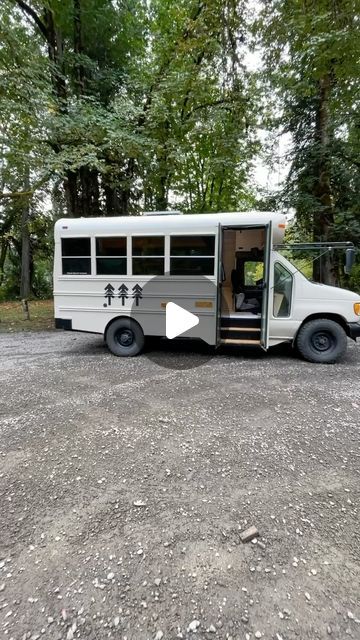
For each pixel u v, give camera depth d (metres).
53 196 14.45
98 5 11.25
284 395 4.39
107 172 10.16
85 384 4.88
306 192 11.02
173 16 11.11
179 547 2.00
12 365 5.94
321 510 2.31
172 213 6.32
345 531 2.12
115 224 6.27
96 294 6.52
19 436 3.38
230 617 1.58
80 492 2.53
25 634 1.51
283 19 6.37
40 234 20.31
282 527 2.16
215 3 7.06
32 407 4.07
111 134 8.74
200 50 9.49
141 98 11.23
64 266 6.62
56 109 8.92
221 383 4.87
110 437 3.35
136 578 1.80
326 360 5.88
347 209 10.70
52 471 2.79
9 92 8.18
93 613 1.61
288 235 11.69
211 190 15.87
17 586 1.76
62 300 6.71
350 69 7.09
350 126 10.22
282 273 5.91
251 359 6.21
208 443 3.22
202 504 2.38
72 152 8.70
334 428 3.49
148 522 2.21
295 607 1.62
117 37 12.09
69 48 11.83
